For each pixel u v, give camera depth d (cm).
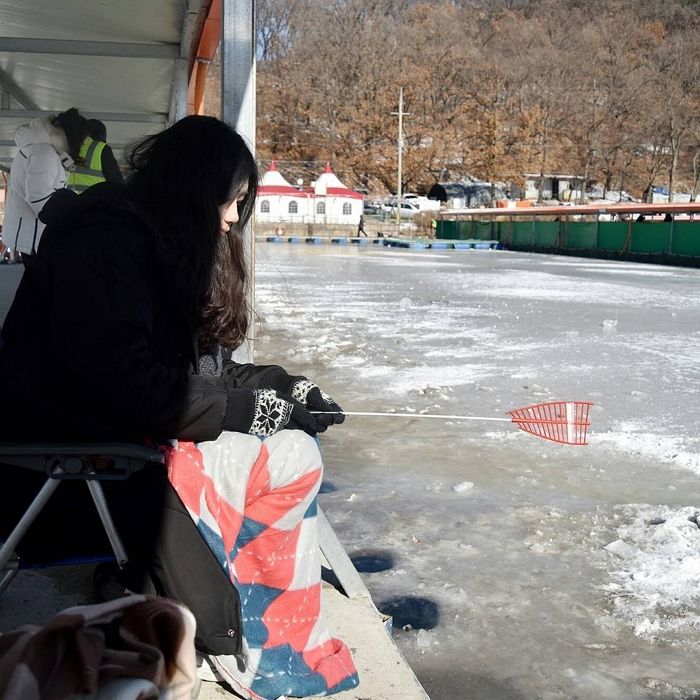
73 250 193
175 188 205
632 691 295
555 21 11106
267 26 10975
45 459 194
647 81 9881
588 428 643
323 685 225
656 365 926
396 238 6309
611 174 9981
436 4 11644
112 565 278
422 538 429
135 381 190
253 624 217
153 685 135
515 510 468
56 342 192
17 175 659
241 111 365
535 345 1064
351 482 517
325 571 323
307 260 3466
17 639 136
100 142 667
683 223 3547
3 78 980
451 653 318
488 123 9131
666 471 542
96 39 788
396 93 9294
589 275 2675
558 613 350
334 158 9556
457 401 730
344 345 1031
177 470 201
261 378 248
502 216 5981
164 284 204
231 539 209
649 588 374
